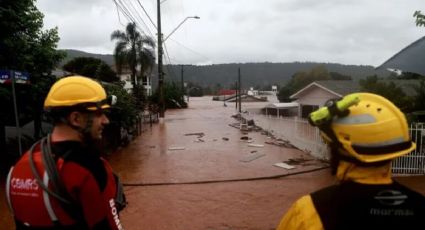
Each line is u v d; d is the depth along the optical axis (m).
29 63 9.91
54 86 1.79
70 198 1.58
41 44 10.91
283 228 1.38
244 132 20.39
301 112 29.25
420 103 12.49
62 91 1.72
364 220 1.20
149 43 41.94
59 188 1.57
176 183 9.18
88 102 1.71
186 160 12.37
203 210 7.01
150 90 58.69
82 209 1.60
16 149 11.80
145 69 42.16
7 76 7.08
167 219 6.53
